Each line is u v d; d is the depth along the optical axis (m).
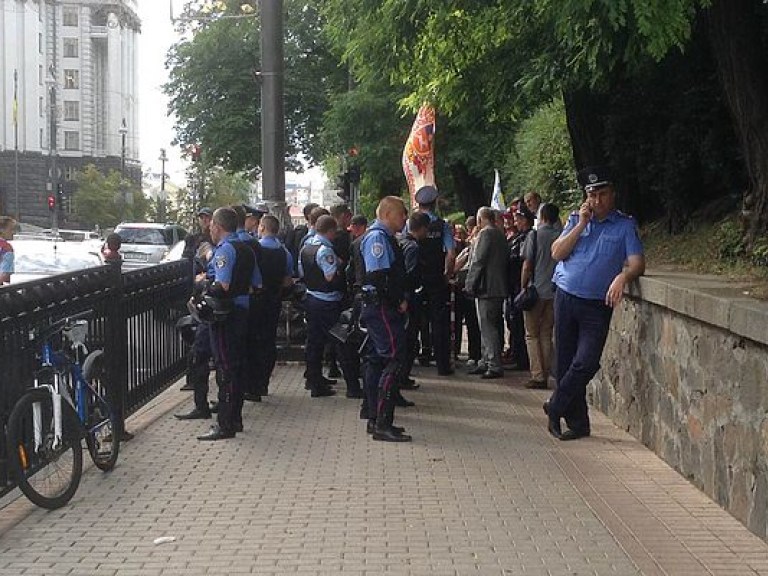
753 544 5.23
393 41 8.78
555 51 8.91
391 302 7.80
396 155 23.45
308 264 9.82
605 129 10.25
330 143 25.75
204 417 8.84
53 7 97.94
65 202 91.06
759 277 6.86
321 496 6.23
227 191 71.31
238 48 28.98
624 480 6.60
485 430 8.30
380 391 7.89
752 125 7.33
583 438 7.92
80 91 100.00
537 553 5.10
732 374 5.70
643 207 10.59
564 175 16.34
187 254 13.54
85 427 6.63
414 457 7.31
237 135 29.52
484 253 10.95
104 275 7.50
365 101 22.91
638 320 7.77
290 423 8.63
